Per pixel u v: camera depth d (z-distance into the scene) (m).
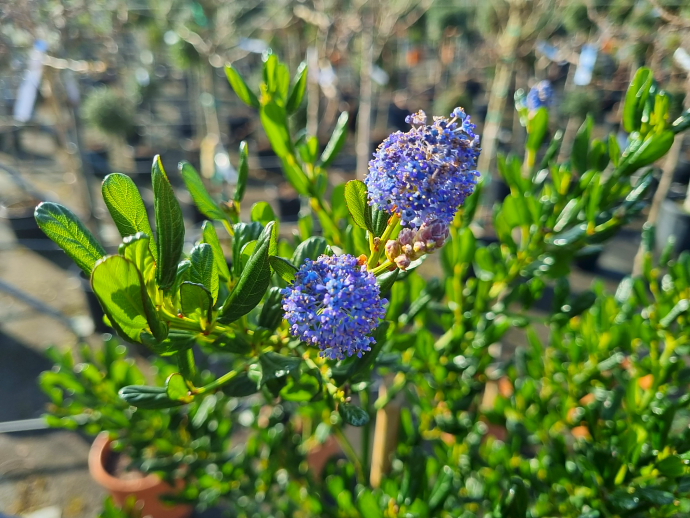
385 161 0.13
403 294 0.26
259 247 0.14
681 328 0.30
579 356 0.32
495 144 0.98
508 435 0.43
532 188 0.28
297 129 0.97
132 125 1.05
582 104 1.03
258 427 0.36
